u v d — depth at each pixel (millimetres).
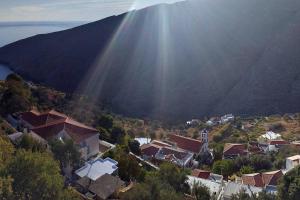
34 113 47219
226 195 34438
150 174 34062
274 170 43719
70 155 33844
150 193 23922
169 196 24016
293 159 43375
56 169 18797
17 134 36531
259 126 78125
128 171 36594
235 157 53438
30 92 64188
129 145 53281
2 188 14820
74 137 40438
